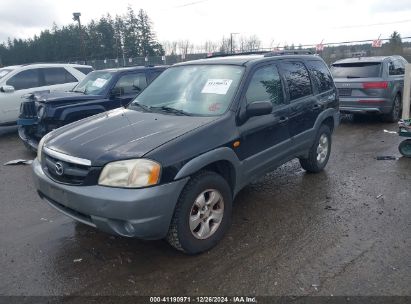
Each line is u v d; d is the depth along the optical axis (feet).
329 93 18.42
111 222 9.82
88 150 10.52
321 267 10.52
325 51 69.72
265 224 13.29
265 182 17.70
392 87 30.32
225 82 13.33
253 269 10.53
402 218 13.48
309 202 15.19
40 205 15.65
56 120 21.44
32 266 10.94
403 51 67.67
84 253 11.60
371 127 30.48
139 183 9.70
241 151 12.53
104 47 179.32
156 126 11.71
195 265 10.81
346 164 20.34
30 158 23.63
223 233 12.01
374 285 9.66
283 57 15.79
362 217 13.66
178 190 10.25
